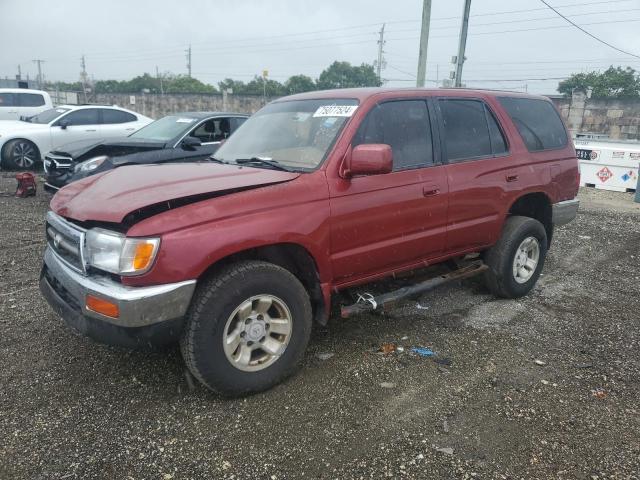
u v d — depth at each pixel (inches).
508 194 185.6
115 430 117.5
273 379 133.1
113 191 129.4
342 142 143.2
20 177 386.0
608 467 108.7
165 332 117.3
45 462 106.9
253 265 126.6
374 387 137.0
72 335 162.1
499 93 194.9
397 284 191.3
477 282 220.1
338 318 179.8
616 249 288.2
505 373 146.0
